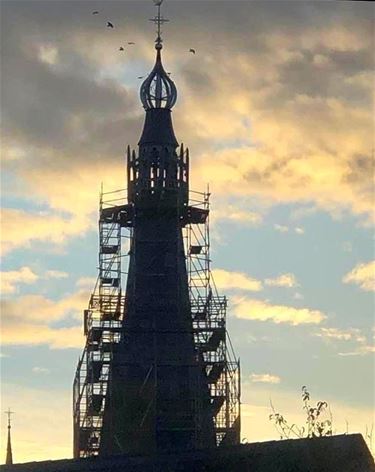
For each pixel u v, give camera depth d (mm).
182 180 141250
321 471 78188
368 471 78438
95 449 134250
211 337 138500
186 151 141875
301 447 79125
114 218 140625
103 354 136875
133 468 85375
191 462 84188
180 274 139875
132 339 137750
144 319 138250
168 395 135875
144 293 139250
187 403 135500
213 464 82688
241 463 81438
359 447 79062
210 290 140000
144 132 142250
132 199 140125
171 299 139125
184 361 137250
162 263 139875
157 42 143125
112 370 136375
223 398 136750
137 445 133375
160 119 142625
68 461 86062
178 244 140625
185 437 134250
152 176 141000
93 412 135250
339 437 79375
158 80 143250
